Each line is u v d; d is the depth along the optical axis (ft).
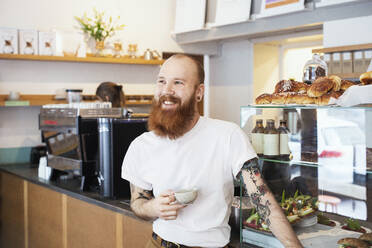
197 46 18.76
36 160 13.42
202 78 5.13
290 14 13.87
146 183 5.41
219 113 20.15
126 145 8.27
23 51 13.64
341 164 4.66
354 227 4.56
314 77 5.43
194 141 4.99
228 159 4.90
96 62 15.43
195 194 4.76
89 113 9.05
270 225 4.67
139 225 7.00
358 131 4.50
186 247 4.88
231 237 5.69
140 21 16.96
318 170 4.81
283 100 5.18
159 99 5.01
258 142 5.29
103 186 8.21
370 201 4.44
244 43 18.93
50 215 9.97
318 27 15.43
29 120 14.55
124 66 16.42
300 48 18.98
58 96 14.30
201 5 16.33
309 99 4.94
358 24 12.49
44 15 14.62
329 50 12.93
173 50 17.98
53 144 9.99
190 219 4.91
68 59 14.28
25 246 11.42
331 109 4.70
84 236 8.61
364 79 4.72
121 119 8.15
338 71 13.00
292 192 5.00
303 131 4.92
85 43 14.94
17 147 14.33
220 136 4.94
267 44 19.33
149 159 5.26
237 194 6.56
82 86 15.43
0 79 13.80
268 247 5.04
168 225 5.04
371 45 12.03
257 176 4.76
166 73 4.96
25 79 14.26
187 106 4.91
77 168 9.04
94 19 15.51
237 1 15.07
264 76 19.48
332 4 12.54
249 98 18.84
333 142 4.70
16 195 11.85
